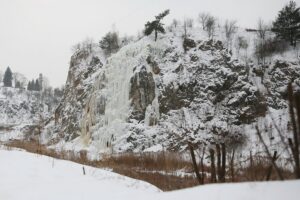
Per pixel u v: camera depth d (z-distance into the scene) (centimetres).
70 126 5716
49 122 6556
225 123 4403
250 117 4319
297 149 647
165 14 5697
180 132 4281
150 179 1658
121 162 2800
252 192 500
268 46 5384
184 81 4975
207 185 584
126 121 4834
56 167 1475
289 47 5425
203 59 5200
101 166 2173
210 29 5897
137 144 4481
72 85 6525
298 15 5384
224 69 4975
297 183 487
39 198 1020
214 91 4847
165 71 5228
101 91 5375
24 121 9625
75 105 5934
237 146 1595
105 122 5075
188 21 6234
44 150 2475
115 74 5375
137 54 5397
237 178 991
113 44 6600
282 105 4472
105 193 1053
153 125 4769
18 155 1767
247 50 5525
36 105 10881
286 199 454
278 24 5484
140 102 4922
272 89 4750
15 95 11944
